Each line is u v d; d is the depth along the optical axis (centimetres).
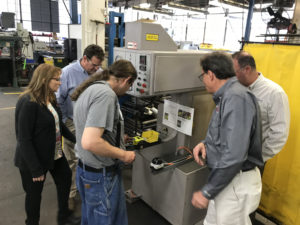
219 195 124
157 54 145
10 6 964
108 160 123
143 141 171
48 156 157
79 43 392
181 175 172
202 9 718
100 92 111
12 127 379
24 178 158
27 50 648
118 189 132
